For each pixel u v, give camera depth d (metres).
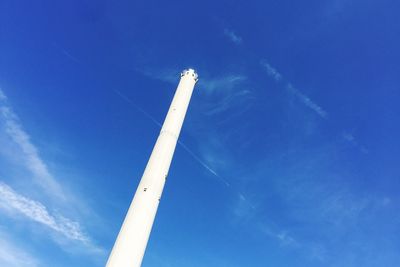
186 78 40.12
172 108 36.69
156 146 33.12
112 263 25.08
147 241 27.36
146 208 28.28
